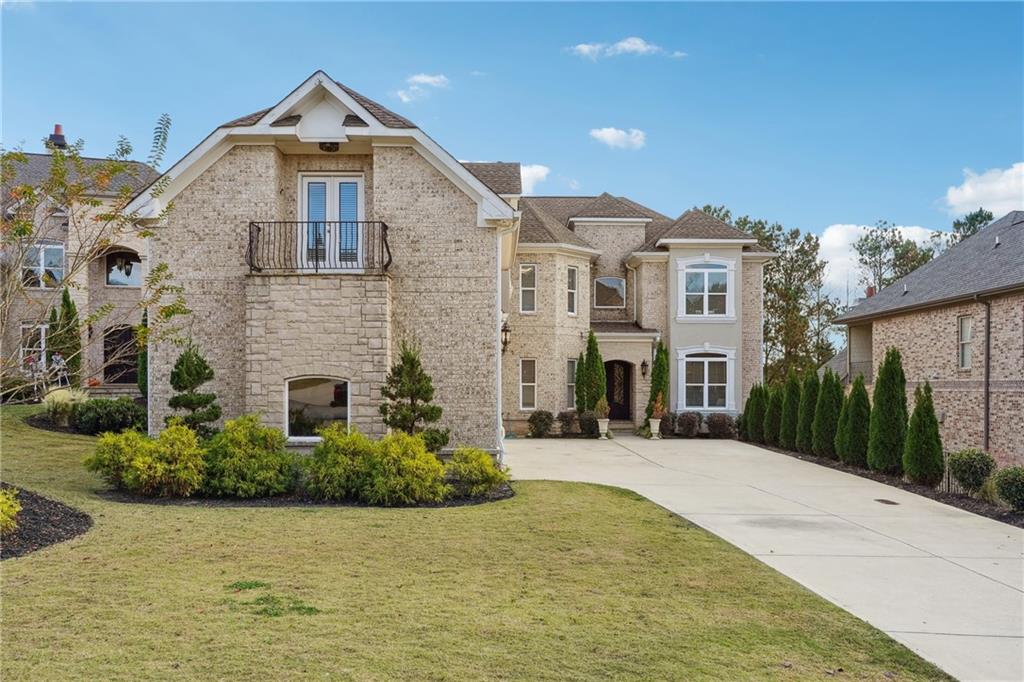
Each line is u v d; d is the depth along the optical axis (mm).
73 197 9094
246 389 13391
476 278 14219
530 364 24547
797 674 4676
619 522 9539
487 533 8578
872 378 24547
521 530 8797
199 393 13883
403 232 14219
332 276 13484
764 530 9656
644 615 5711
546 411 24047
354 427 12484
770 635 5398
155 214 13781
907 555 8359
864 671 4801
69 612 5254
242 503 10555
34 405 19891
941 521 10492
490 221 14172
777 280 42500
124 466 10930
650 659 4773
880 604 6434
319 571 6660
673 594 6355
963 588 6988
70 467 13133
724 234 25797
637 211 28578
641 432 24688
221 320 13992
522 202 26578
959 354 19469
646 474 15211
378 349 13477
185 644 4688
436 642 4902
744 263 26484
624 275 27594
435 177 14266
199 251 14039
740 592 6516
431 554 7473
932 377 20812
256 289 13430
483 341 14195
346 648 4715
